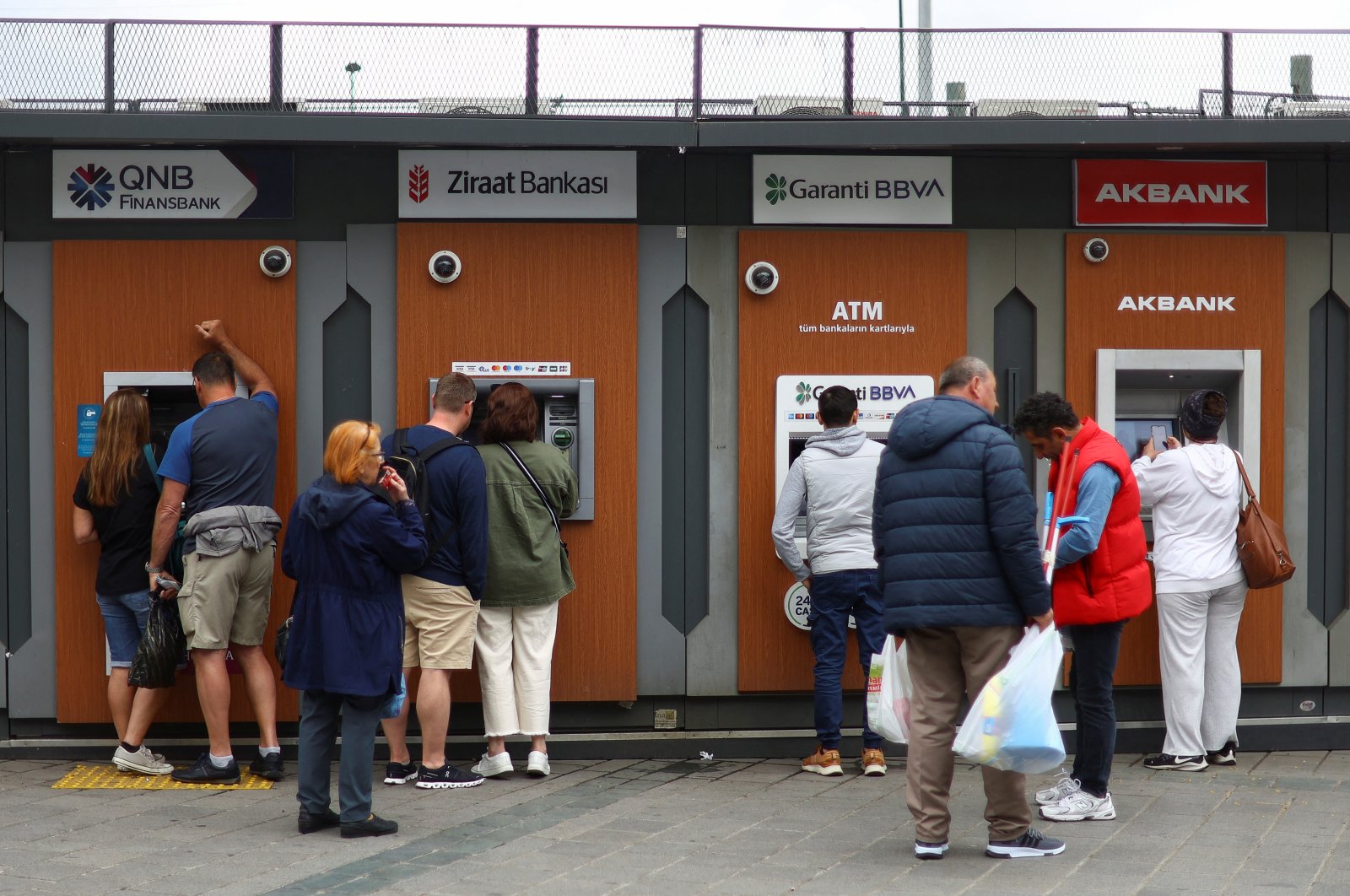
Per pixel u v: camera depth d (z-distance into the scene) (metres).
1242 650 6.66
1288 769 6.26
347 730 4.86
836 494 6.03
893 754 6.53
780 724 6.58
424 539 4.93
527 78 6.44
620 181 6.46
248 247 6.36
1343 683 6.72
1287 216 6.70
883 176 6.54
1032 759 4.40
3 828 5.04
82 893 4.16
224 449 5.81
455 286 6.42
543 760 6.03
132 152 6.33
